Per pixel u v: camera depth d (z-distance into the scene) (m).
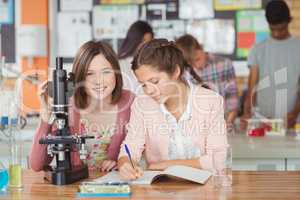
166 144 2.44
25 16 5.39
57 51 5.41
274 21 4.76
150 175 2.16
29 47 5.22
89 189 1.83
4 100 2.41
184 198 1.78
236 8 5.28
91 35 5.43
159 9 5.35
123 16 5.39
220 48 5.31
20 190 1.93
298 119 4.77
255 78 4.90
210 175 2.15
